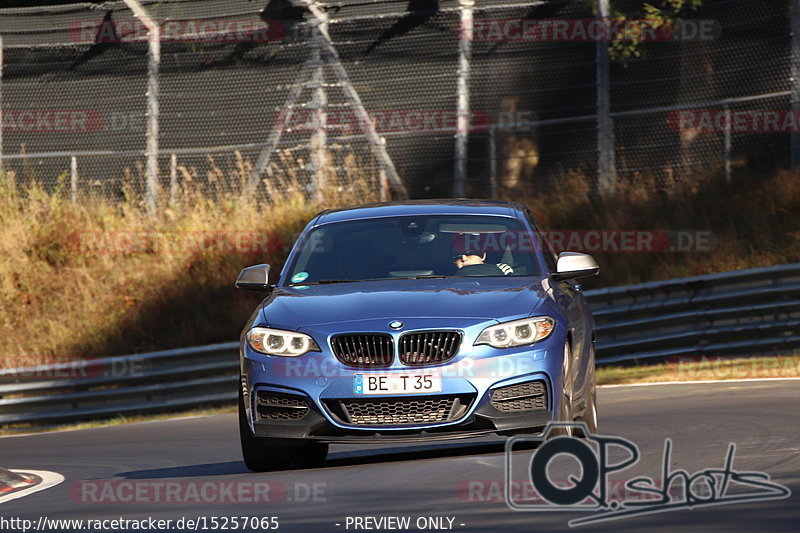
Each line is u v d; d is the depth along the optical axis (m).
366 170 74.44
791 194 66.44
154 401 57.75
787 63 70.12
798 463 22.23
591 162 71.81
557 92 72.38
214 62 77.44
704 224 66.88
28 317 72.75
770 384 43.12
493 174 72.56
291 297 27.39
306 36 75.31
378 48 74.56
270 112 76.56
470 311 25.34
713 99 72.88
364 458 29.17
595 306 58.00
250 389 25.95
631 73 74.31
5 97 81.12
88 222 78.06
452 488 21.41
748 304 56.16
